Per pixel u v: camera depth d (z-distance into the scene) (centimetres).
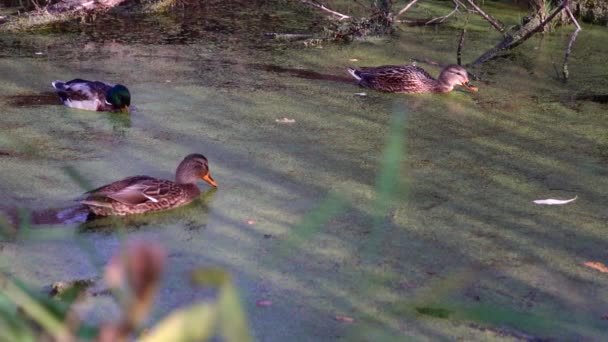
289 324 491
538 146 827
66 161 741
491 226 639
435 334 484
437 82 1015
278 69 1080
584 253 598
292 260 575
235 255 578
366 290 536
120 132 827
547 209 674
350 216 648
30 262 557
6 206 641
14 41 1172
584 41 1273
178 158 759
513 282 552
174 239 600
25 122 847
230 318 172
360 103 957
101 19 1318
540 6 1290
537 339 484
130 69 1048
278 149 791
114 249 580
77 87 891
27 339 226
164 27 1281
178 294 520
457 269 568
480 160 782
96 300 505
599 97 1004
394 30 1317
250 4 1462
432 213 660
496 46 1169
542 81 1071
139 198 640
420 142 829
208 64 1087
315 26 1316
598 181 739
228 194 686
